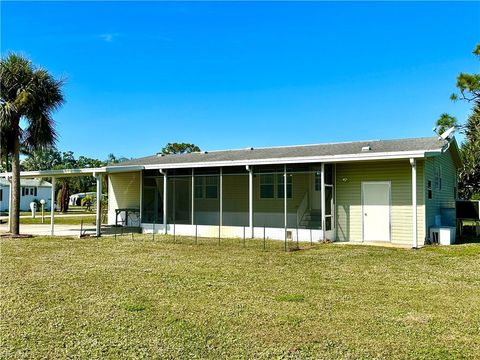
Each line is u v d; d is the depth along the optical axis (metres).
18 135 15.40
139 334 4.48
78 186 59.00
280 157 14.68
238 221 15.68
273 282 7.20
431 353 3.94
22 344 4.18
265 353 3.95
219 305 5.65
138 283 7.05
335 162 13.90
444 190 15.65
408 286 6.93
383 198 13.71
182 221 16.91
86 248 11.96
